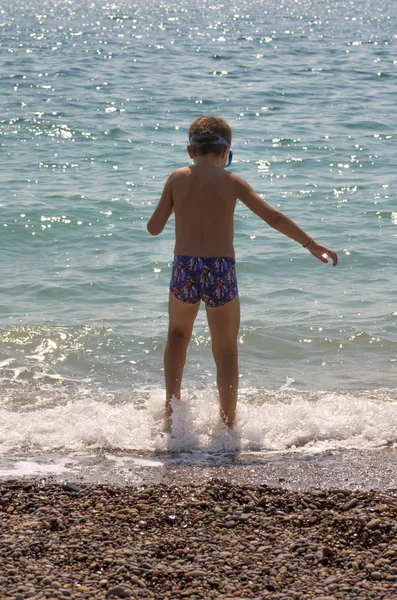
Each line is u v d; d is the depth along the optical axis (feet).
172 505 11.71
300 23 183.93
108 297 24.62
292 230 14.89
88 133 53.88
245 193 15.03
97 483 12.67
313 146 50.62
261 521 11.25
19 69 89.25
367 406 16.29
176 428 15.12
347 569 10.00
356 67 95.66
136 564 9.98
